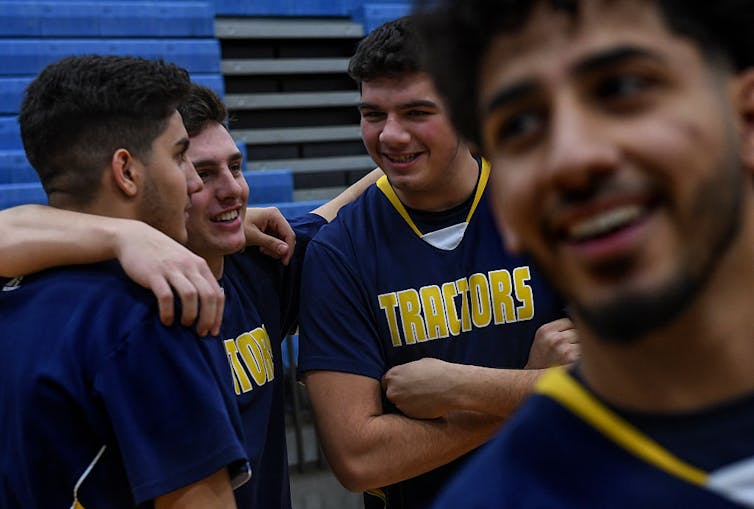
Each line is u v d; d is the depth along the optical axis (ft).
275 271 6.33
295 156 17.65
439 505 2.08
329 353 5.76
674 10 1.77
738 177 1.82
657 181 1.72
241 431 4.60
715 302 1.85
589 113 1.77
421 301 5.78
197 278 4.42
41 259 4.58
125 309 4.37
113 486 4.28
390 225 5.91
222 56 17.76
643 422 1.94
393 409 5.90
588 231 1.75
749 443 1.86
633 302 1.73
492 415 5.50
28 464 4.25
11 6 15.89
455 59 2.06
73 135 4.67
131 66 4.73
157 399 4.20
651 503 1.85
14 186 13.41
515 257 5.78
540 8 1.82
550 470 1.98
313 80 18.12
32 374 4.30
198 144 5.61
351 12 18.79
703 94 1.78
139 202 4.77
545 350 5.50
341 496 11.35
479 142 2.18
